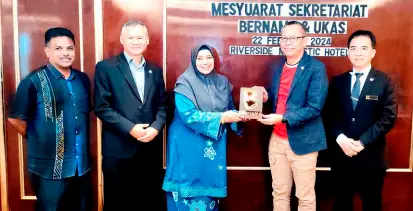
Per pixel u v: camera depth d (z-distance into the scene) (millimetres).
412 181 2975
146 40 2381
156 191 2721
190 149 2381
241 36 2840
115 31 2801
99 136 2891
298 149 2383
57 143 2250
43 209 2293
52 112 2225
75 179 2385
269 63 2867
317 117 2412
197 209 2430
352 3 2801
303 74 2334
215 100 2383
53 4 2768
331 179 2959
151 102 2418
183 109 2322
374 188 2424
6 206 2932
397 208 2998
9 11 2768
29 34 2787
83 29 2791
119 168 2408
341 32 2828
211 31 2834
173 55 2846
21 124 2252
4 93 2826
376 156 2379
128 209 2518
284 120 2309
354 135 2389
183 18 2816
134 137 2344
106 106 2320
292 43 2318
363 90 2361
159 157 2816
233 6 2811
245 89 2312
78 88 2340
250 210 3016
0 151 2869
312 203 2459
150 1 2791
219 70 2877
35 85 2197
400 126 2916
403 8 2803
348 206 2539
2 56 2795
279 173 2539
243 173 2984
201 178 2395
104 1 2773
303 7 2811
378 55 2846
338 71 2857
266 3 2809
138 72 2424
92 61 2816
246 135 2945
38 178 2281
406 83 2867
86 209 2477
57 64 2234
